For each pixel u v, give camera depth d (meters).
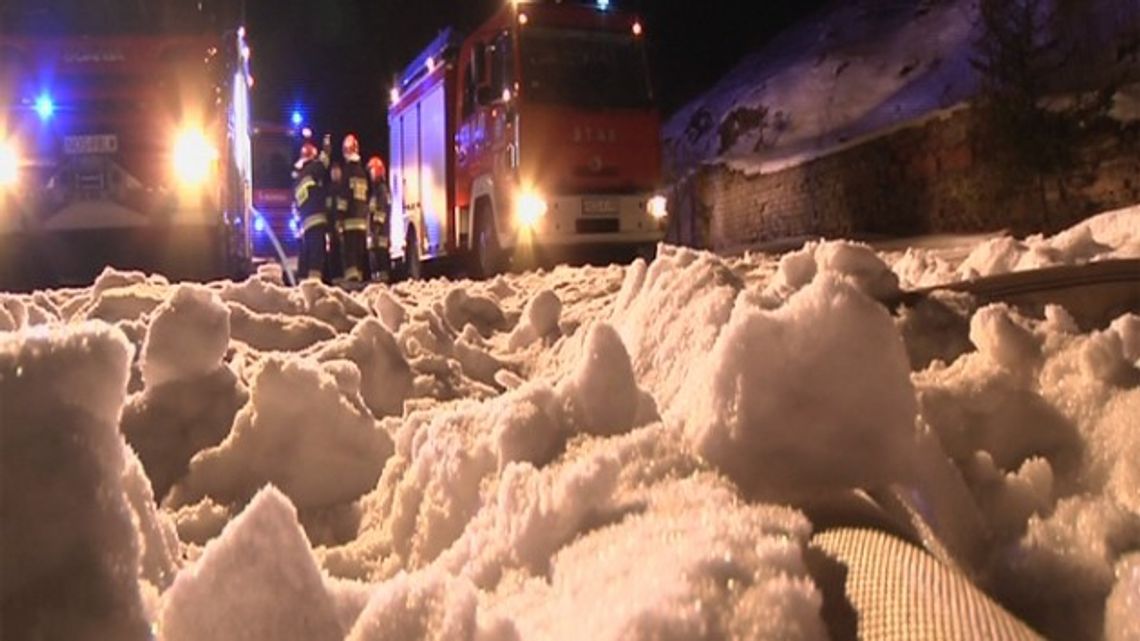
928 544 1.93
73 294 7.03
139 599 1.44
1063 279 3.32
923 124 18.38
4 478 1.38
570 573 1.68
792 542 1.58
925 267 5.30
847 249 3.41
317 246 15.98
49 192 12.41
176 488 3.10
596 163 14.01
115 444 1.51
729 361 2.05
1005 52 16.08
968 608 1.52
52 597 1.36
